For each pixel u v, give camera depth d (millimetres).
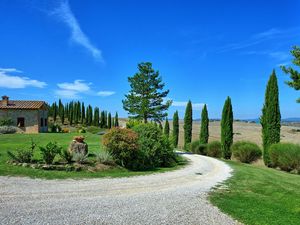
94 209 8523
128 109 34938
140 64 34531
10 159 14930
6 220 7199
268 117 23969
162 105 34906
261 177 15984
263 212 9164
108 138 17266
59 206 8617
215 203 10000
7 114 41875
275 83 24047
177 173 16891
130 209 8750
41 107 44188
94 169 15242
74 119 82438
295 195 11641
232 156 29859
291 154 20594
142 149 18625
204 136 35094
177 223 7812
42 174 13258
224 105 30516
